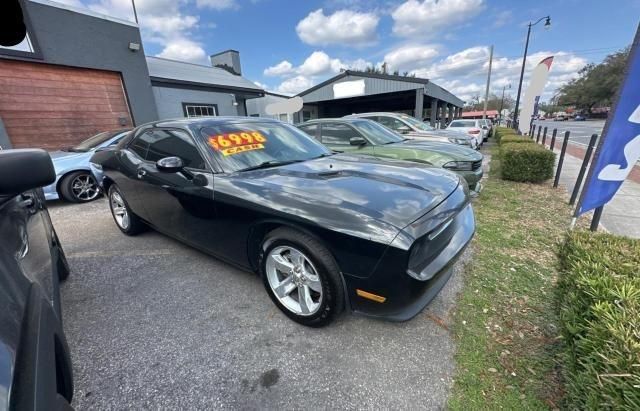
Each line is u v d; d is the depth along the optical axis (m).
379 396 1.57
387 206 1.81
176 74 10.81
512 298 2.34
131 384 1.68
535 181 6.28
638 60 2.22
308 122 5.51
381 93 17.05
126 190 3.39
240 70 18.62
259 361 1.82
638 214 4.14
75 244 3.62
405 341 1.93
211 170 2.45
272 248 2.10
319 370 1.74
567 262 1.74
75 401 1.59
